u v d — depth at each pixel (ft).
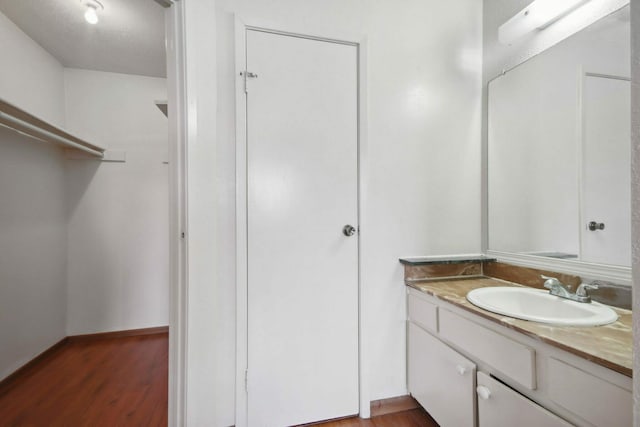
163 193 8.54
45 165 7.12
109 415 5.14
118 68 8.01
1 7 5.66
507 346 3.26
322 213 5.01
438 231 5.62
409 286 5.27
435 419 4.55
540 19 4.50
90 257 8.04
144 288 8.41
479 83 5.83
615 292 3.61
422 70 5.53
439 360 4.47
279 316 4.80
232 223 4.63
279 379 4.79
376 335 5.28
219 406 4.57
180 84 4.00
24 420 5.02
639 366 1.51
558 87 4.43
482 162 5.83
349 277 5.14
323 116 5.02
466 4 5.75
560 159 4.42
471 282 5.22
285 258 4.84
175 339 4.05
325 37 5.00
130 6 5.60
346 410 5.08
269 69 4.76
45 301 7.09
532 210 4.83
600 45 3.92
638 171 1.51
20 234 6.39
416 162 5.50
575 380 2.60
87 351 7.43
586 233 4.05
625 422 2.25
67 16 5.94
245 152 4.66
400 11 5.40
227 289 4.61
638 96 1.51
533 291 4.37
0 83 5.98
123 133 8.28
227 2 4.59
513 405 3.19
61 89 7.75
